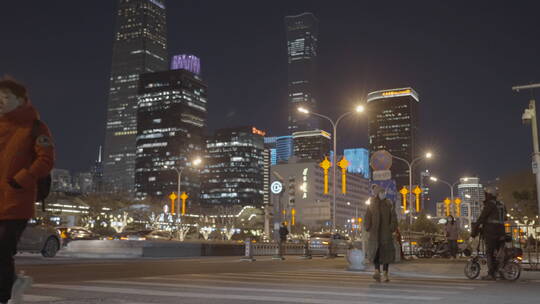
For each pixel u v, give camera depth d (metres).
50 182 4.61
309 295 7.90
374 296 7.85
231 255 32.72
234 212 123.75
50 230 22.55
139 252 26.62
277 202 38.94
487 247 11.81
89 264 18.72
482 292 8.72
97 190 98.69
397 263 19.06
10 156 4.37
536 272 14.48
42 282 10.12
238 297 7.53
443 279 12.12
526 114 20.53
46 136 4.48
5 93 4.44
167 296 7.57
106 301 6.84
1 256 4.36
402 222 48.09
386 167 16.33
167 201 111.06
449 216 25.03
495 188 11.97
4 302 4.49
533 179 41.72
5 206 4.32
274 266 18.23
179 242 28.89
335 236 39.03
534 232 16.84
